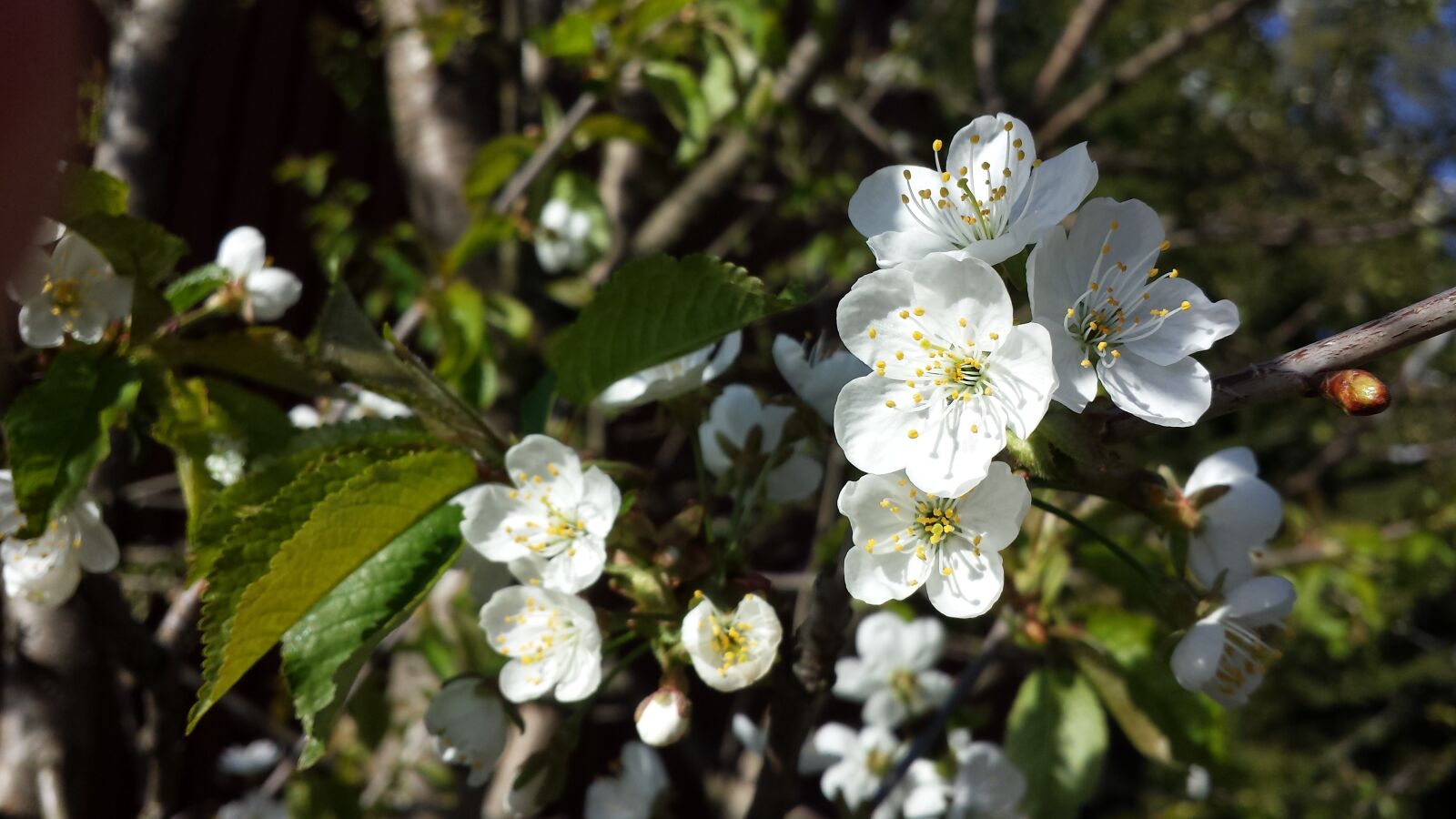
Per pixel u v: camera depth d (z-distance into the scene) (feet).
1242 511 0.79
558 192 1.79
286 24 2.40
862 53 3.20
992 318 0.67
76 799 1.04
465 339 1.35
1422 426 3.07
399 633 1.39
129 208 1.11
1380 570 2.04
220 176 2.28
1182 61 3.69
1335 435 3.37
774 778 0.79
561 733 0.80
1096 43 4.00
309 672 0.71
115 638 0.89
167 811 0.94
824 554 1.21
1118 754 3.17
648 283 0.78
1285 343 4.28
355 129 2.51
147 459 1.90
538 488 0.76
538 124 1.76
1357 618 2.02
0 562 0.94
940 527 0.69
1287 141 3.49
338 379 0.90
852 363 0.82
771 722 0.79
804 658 0.78
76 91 0.26
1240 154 3.55
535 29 1.46
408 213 2.58
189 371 1.06
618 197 2.04
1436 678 3.83
